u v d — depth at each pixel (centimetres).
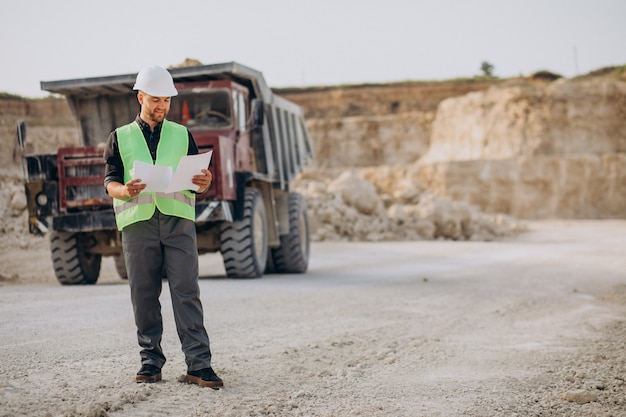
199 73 1263
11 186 2423
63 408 434
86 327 709
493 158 6059
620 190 5609
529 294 1166
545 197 5584
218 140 1159
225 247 1233
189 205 500
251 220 1245
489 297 1116
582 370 611
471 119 6400
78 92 1345
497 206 5584
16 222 2202
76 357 575
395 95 7625
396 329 805
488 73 10525
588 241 2716
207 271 1507
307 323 814
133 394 466
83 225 1160
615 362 644
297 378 553
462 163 5659
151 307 504
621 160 5628
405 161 7206
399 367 613
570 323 878
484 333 800
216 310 868
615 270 1593
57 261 1209
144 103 494
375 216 2911
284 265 1484
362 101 7625
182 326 503
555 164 5609
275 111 1455
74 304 863
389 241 2719
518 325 862
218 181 1160
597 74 7081
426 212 2942
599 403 511
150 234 490
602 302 1080
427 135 7219
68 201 1167
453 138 6612
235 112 1267
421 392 529
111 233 1252
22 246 1991
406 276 1426
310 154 1791
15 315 766
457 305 1020
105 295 962
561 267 1661
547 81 7762
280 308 913
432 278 1397
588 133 5953
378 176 5847
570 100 5988
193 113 1265
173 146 503
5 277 1337
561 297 1133
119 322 745
